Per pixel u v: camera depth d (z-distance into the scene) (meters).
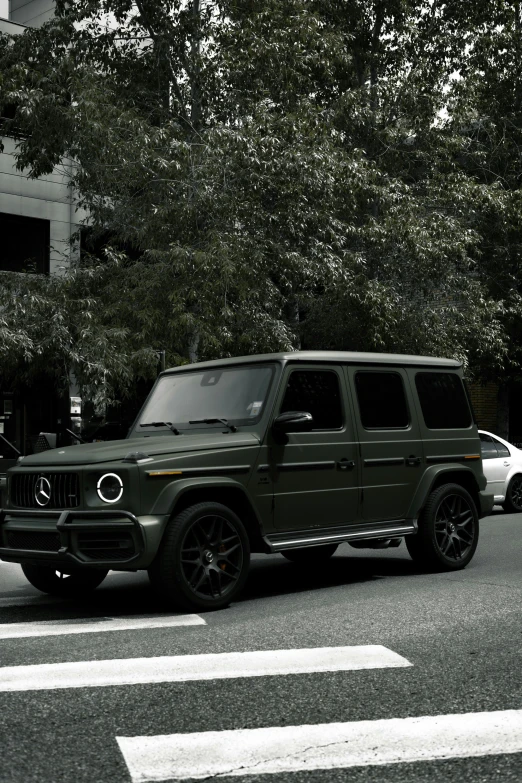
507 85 25.39
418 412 9.27
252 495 7.65
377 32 23.58
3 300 16.86
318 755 3.94
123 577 9.59
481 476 9.83
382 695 4.84
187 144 16.86
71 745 4.08
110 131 16.97
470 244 22.16
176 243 16.38
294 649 5.89
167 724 4.37
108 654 5.83
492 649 5.83
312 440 8.17
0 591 8.65
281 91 19.47
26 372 17.81
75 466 7.28
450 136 23.31
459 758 3.91
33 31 20.00
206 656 5.73
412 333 20.92
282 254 17.45
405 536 9.17
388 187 20.66
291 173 17.41
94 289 17.70
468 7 24.05
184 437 7.72
